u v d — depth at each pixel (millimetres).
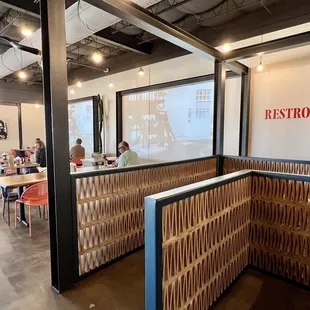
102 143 7852
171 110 6059
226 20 4562
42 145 6164
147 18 2684
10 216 4145
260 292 2031
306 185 1959
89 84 8195
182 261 1497
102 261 2463
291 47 3387
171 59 5820
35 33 3982
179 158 5992
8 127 9906
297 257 2066
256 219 2256
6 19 4746
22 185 3344
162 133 6312
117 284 2215
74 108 9016
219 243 1865
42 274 2365
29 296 2035
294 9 3832
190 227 1543
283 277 2164
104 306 1926
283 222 2109
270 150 4773
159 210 1299
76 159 6008
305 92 4301
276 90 4625
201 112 5496
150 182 2936
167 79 5945
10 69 5758
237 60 4051
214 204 1766
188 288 1569
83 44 5973
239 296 1988
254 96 4902
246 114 4891
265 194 2182
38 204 3318
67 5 4145
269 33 3980
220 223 1855
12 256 2717
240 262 2201
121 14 2475
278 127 4648
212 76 5145
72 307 1910
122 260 2635
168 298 1409
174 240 1420
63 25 2008
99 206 2387
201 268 1683
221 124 4117
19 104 9906
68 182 2109
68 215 2123
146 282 1354
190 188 1549
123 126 7277
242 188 2117
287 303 1911
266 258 2242
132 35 5629
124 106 7203
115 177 2525
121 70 7016
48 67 1984
